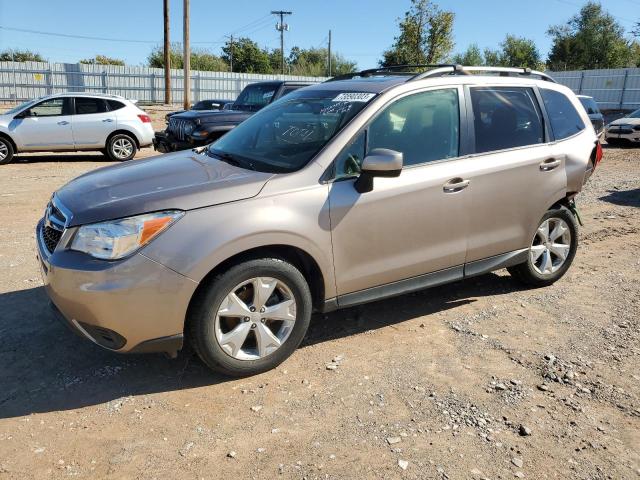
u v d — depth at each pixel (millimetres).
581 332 4211
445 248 4156
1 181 10477
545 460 2811
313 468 2725
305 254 3572
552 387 3457
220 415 3139
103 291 3045
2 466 2705
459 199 4133
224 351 3369
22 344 3900
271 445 2891
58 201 3561
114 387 3404
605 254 6156
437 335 4137
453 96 4258
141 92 37719
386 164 3471
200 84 38906
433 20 29547
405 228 3902
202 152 4434
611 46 51500
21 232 6727
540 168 4625
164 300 3135
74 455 2799
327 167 3627
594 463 2797
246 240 3268
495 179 4324
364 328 4234
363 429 3027
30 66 34375
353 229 3678
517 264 4738
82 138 13578
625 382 3520
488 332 4195
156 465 2734
